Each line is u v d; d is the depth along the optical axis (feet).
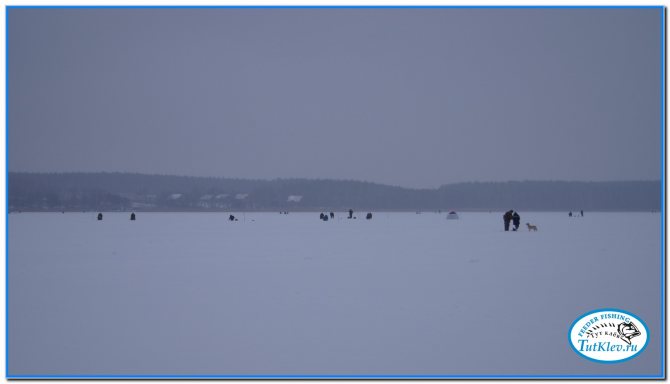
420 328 33.40
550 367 27.45
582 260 68.03
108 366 27.37
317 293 44.62
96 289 46.85
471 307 39.01
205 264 64.80
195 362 27.81
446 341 30.94
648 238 111.45
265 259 70.49
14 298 42.86
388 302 40.70
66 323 34.71
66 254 77.56
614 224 196.24
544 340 31.17
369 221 242.37
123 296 43.52
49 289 46.93
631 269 58.95
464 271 57.67
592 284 48.85
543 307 38.88
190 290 46.24
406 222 226.38
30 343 30.76
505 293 44.34
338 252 80.48
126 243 100.07
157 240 108.78
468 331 32.81
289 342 30.71
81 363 27.73
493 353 29.04
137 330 33.17
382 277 53.42
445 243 98.32
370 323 34.50
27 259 70.95
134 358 28.40
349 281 50.96
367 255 75.51
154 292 45.34
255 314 36.91
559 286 47.67
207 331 32.86
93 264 64.95
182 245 94.79
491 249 84.74
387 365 27.30
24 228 162.61
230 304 40.14
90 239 111.55
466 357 28.45
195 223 215.31
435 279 51.98
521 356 28.68
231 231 148.05
